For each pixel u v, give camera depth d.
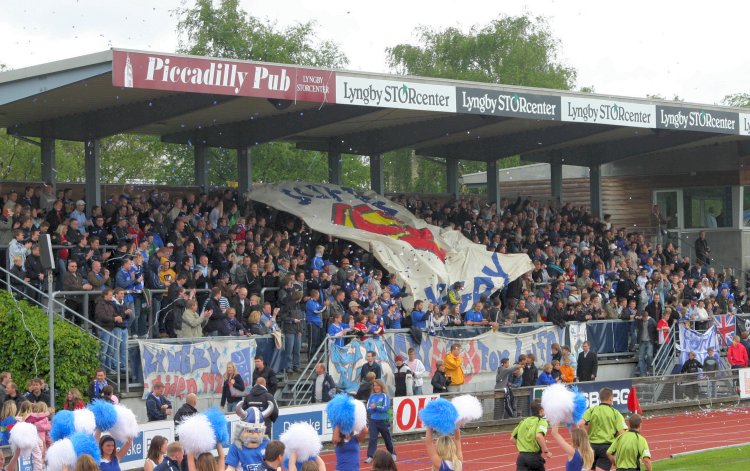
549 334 35.34
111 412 17.05
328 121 34.62
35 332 25.48
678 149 49.59
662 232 49.56
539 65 69.44
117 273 27.67
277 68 29.14
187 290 28.39
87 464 14.25
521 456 19.17
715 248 49.03
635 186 51.09
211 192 38.22
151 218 31.44
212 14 56.06
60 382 25.38
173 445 15.90
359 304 31.86
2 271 28.44
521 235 40.44
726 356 39.47
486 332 33.69
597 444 20.00
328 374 28.83
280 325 30.30
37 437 18.30
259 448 16.98
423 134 38.66
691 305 38.94
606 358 37.19
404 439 28.89
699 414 34.56
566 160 47.22
